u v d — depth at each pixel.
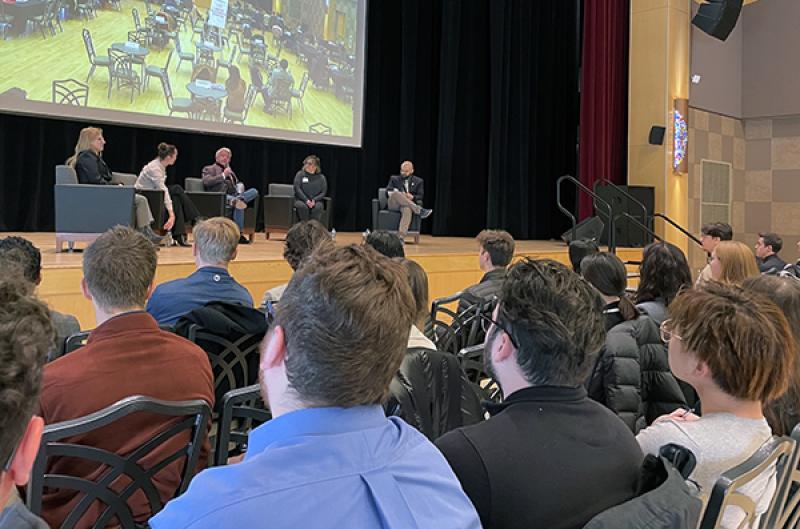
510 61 9.42
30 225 6.21
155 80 6.18
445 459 0.86
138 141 6.91
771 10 9.09
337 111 7.64
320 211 6.60
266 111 6.99
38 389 0.52
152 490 1.27
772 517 1.17
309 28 7.34
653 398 1.91
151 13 6.14
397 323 0.75
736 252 2.74
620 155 9.26
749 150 9.45
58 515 1.25
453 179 9.33
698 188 8.88
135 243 1.51
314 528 0.65
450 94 8.93
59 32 5.61
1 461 0.50
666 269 2.32
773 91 9.12
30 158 6.20
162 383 1.37
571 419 0.97
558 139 10.21
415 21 8.83
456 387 1.35
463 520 0.76
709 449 1.15
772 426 1.39
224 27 6.64
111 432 1.28
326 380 0.72
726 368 1.17
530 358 1.00
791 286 1.63
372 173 8.89
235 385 1.99
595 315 1.03
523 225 9.54
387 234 2.70
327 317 0.72
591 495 0.91
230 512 0.64
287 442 0.72
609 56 9.04
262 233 7.80
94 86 5.82
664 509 0.80
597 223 7.43
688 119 8.66
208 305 1.97
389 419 0.83
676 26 8.51
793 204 9.06
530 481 0.90
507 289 1.05
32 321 0.52
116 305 1.45
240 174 7.73
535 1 9.67
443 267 5.28
